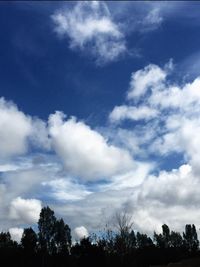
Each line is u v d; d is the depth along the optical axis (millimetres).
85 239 70750
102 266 69062
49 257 82125
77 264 70312
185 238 132250
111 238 77000
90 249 69250
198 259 77188
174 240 131625
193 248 111125
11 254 81438
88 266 68562
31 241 84000
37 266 80625
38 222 99938
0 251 82062
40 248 87625
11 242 97500
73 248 71812
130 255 75438
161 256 94125
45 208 101500
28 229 85938
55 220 100438
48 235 98250
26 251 81750
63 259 78250
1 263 79625
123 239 75688
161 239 131375
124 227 76688
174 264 78688
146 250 96312
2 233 104750
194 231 132500
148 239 125812
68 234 99250
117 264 73625
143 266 90438
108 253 74500
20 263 80250
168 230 133250
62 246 91625
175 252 100125
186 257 98500
